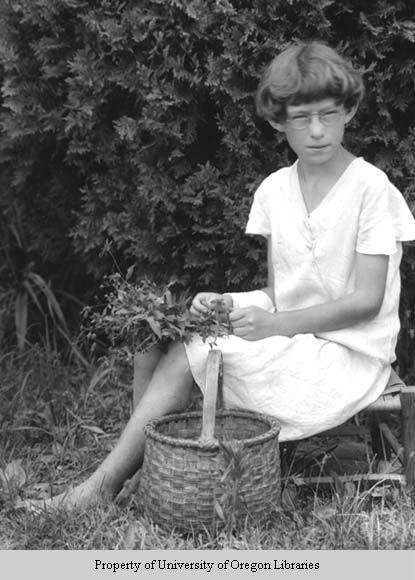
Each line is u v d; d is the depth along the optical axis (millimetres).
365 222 2596
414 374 3566
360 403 2621
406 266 3324
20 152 3670
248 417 2596
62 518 2510
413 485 2613
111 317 2607
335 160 2637
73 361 3930
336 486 2607
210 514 2361
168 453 2359
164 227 3340
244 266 3354
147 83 3115
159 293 2764
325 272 2676
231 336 2611
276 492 2449
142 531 2416
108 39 3160
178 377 2594
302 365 2564
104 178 3463
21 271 4164
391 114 3270
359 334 2656
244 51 3094
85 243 3555
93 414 3377
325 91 2453
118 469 2631
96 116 3297
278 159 3223
